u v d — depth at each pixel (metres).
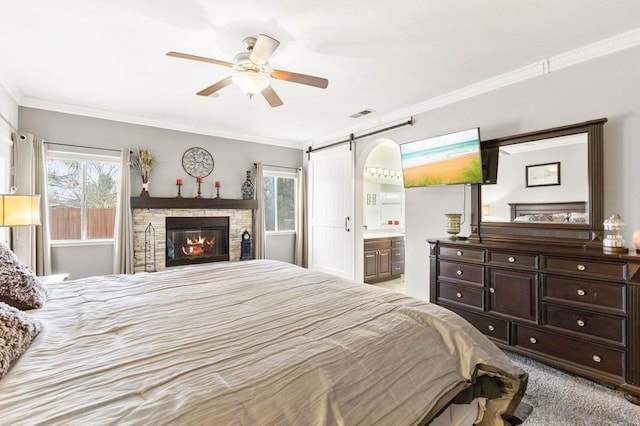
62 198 4.02
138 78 3.09
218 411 0.81
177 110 4.09
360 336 1.28
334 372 1.05
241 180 5.46
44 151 3.72
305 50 2.54
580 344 2.19
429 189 3.73
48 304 1.63
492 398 1.47
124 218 4.21
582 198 2.50
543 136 2.70
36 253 3.63
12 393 0.83
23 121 3.65
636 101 2.31
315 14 2.08
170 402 0.82
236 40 2.40
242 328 1.34
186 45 2.47
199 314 1.51
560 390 2.09
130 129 4.39
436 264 3.19
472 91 3.27
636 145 2.30
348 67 2.84
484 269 2.77
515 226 2.90
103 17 2.10
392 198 6.61
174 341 1.20
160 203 4.49
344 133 5.11
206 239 5.12
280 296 1.83
